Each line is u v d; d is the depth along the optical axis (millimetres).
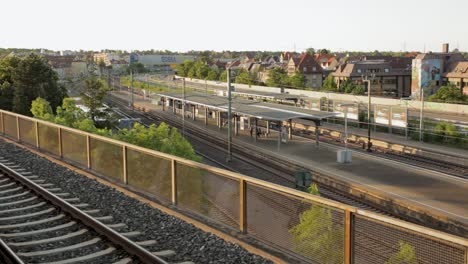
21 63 59562
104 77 153500
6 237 8352
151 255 6922
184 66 154875
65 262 7191
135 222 9125
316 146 46219
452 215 25281
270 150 45094
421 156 41750
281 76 108812
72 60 199250
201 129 60719
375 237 5898
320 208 6648
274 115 45750
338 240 6398
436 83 104312
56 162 15438
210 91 95625
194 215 9164
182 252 7559
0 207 10469
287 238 7184
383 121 53531
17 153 17281
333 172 35750
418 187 31250
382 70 112750
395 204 28344
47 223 9273
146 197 10578
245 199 7992
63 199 10734
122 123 60969
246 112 48469
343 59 146875
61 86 64375
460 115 58375
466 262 4906
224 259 7184
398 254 5621
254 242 7695
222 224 8539
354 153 43312
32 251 7793
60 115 40781
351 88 97625
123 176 12023
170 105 83875
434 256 5246
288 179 35156
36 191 11320
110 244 7840
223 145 49875
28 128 19188
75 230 8805
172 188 9922
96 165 13609
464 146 44281
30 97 59094
